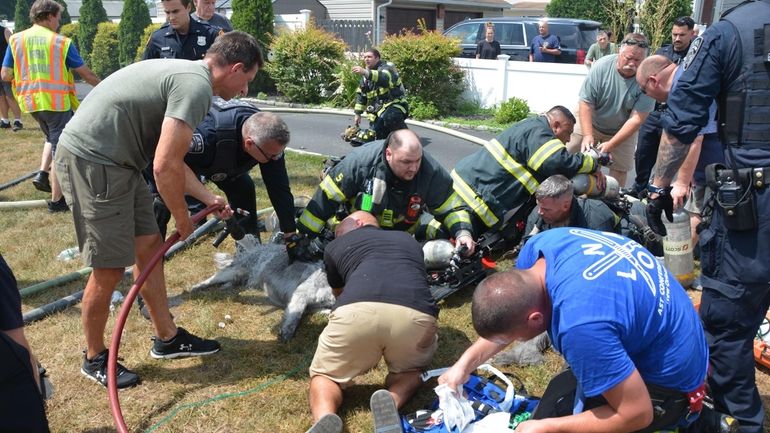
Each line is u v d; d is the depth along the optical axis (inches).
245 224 185.0
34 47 238.8
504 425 105.2
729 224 98.9
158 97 114.1
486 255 185.0
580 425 83.8
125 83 114.9
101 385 128.5
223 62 119.5
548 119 180.1
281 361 139.6
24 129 408.5
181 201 117.6
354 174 156.7
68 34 1160.8
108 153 114.0
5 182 283.7
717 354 105.3
